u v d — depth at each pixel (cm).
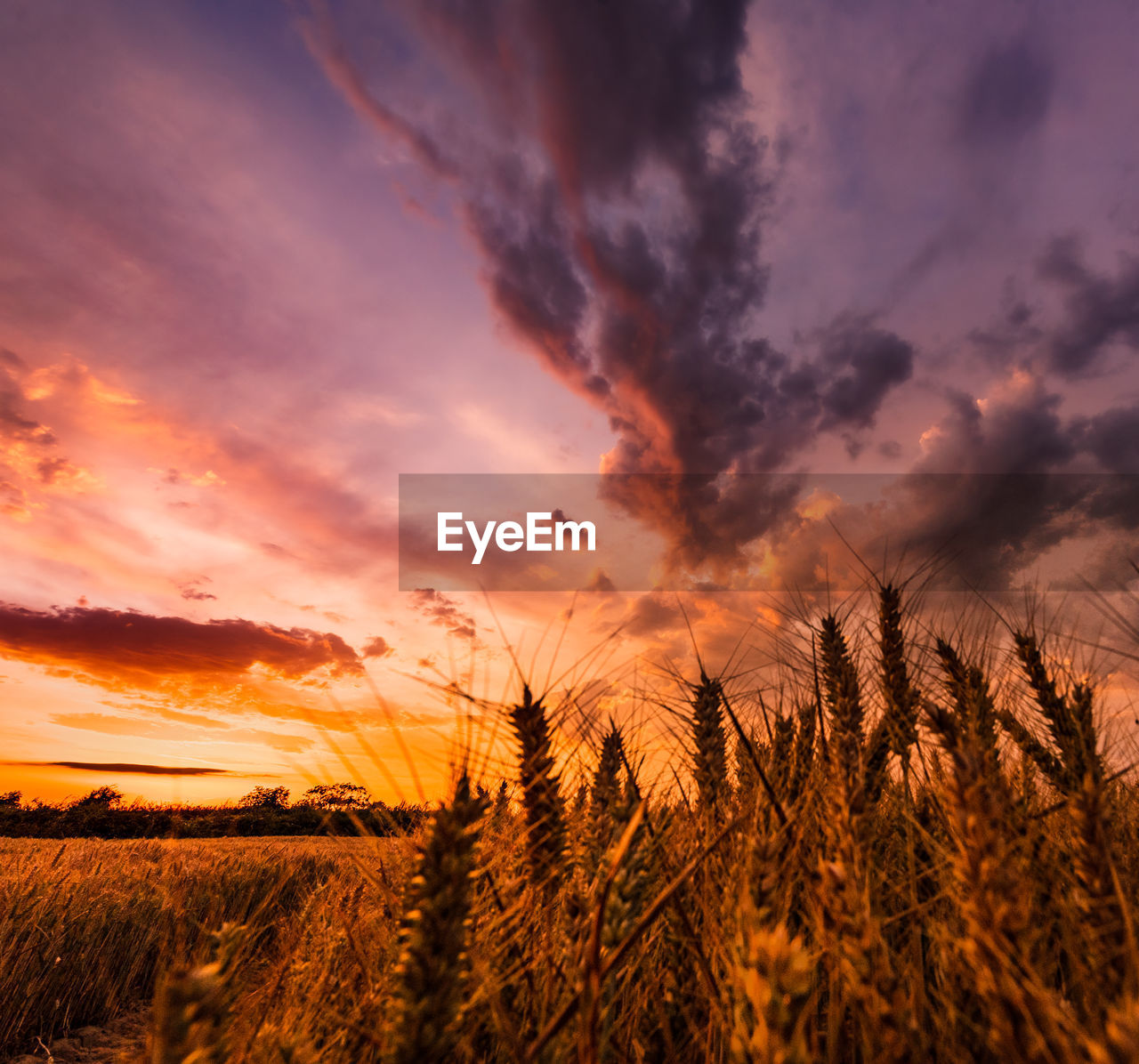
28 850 1054
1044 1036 94
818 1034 138
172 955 154
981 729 207
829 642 247
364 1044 167
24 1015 605
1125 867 145
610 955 134
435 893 115
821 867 115
